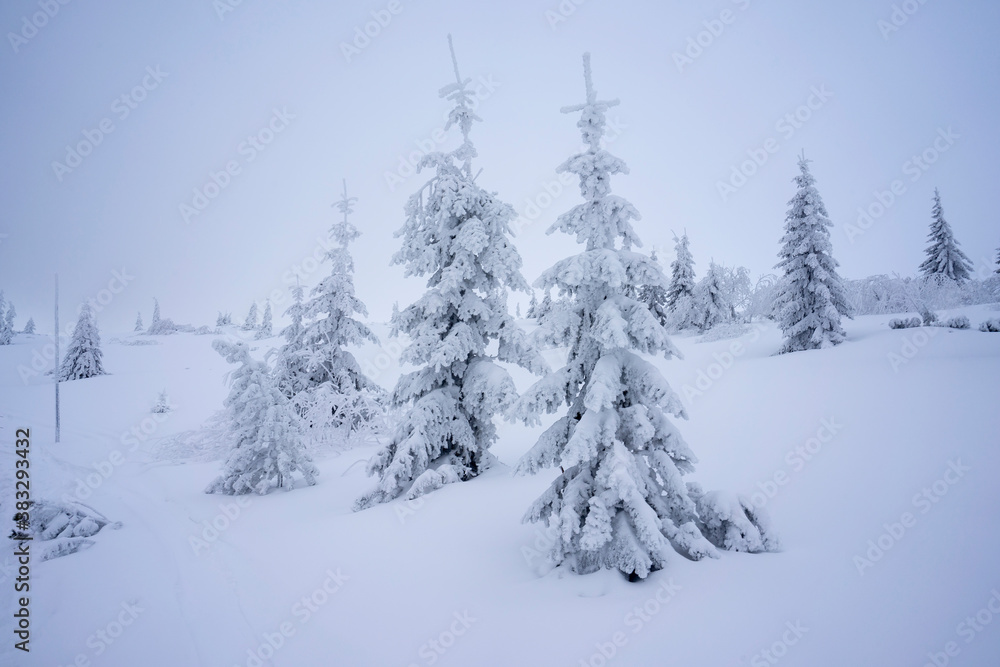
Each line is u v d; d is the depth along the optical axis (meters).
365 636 5.86
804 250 25.58
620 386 6.94
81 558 9.36
